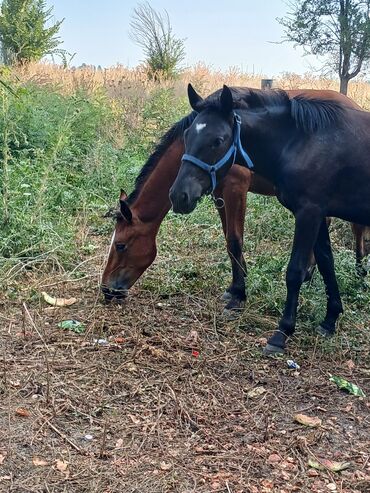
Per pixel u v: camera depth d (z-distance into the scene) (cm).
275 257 494
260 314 424
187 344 378
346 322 416
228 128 339
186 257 515
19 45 1485
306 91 457
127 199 414
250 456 271
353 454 277
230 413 305
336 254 505
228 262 501
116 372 339
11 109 739
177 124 394
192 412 304
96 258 516
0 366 337
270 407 314
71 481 248
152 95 1077
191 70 1471
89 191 680
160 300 448
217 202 434
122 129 915
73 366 342
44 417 291
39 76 1023
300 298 436
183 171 338
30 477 249
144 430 287
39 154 670
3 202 536
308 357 370
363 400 325
